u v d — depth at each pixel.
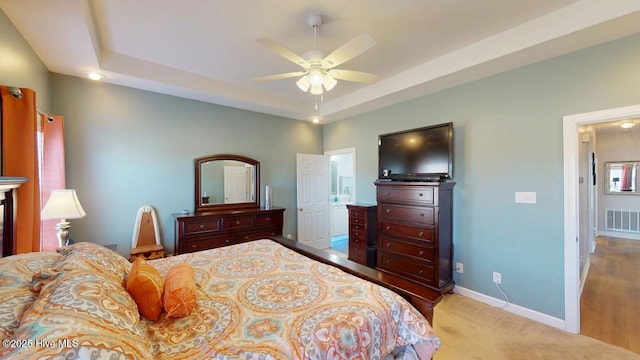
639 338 2.22
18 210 1.80
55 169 2.66
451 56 2.85
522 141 2.67
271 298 1.41
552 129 2.48
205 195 3.96
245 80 3.68
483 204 2.97
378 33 2.46
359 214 4.04
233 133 4.29
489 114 2.92
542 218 2.55
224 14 2.18
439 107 3.40
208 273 1.79
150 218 3.48
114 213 3.27
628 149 5.90
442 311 2.73
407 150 3.38
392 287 1.57
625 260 4.24
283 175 4.93
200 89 3.50
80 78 3.03
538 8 2.10
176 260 2.06
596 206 5.87
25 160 1.86
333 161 6.69
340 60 2.01
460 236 3.16
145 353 0.84
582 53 2.31
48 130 2.63
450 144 2.96
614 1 1.87
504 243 2.80
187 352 0.99
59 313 0.76
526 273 2.65
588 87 2.28
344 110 4.40
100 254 1.44
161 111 3.60
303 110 4.64
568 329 2.36
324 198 5.36
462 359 1.99
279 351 0.99
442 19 2.24
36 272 1.14
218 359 0.95
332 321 1.17
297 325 1.15
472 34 2.48
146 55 2.94
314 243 5.20
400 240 3.25
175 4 2.05
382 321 1.26
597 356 2.01
